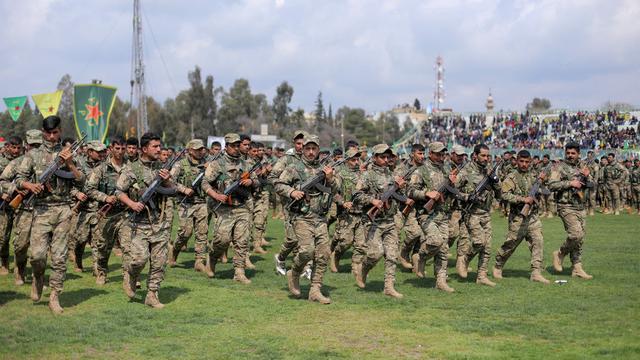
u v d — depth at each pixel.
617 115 44.78
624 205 25.05
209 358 6.36
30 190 7.93
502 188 10.41
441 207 9.82
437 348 6.71
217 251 10.62
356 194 9.30
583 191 11.01
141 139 8.62
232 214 10.48
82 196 10.12
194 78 83.44
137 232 8.48
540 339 7.09
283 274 11.19
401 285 10.31
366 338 7.11
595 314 8.23
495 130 50.56
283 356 6.42
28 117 71.00
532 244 10.67
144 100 40.41
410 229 11.02
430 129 55.25
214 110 85.25
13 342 6.88
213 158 10.53
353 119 99.38
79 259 11.34
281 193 8.81
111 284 10.20
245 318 7.97
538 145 44.00
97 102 24.16
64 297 9.14
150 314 8.10
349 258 13.48
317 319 7.95
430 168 9.92
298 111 96.75
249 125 88.25
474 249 10.41
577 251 11.03
